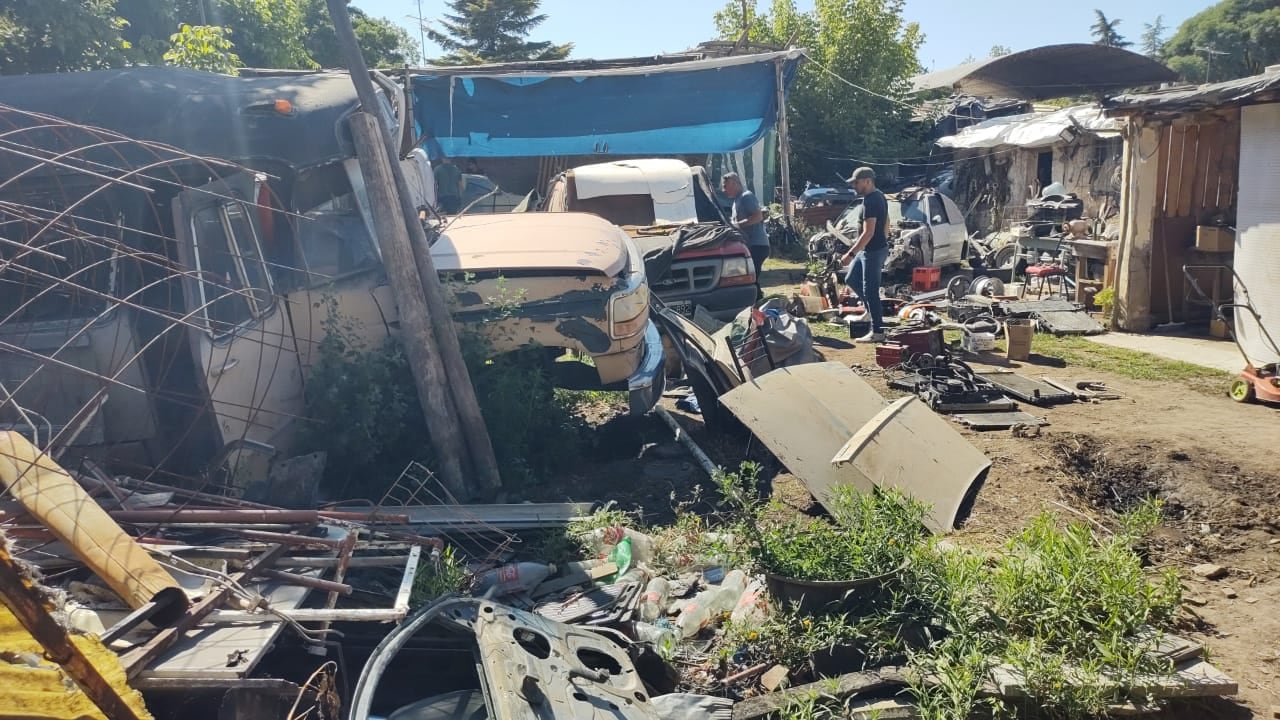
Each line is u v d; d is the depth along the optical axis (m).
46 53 9.04
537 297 5.93
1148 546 5.09
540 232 6.62
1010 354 9.88
